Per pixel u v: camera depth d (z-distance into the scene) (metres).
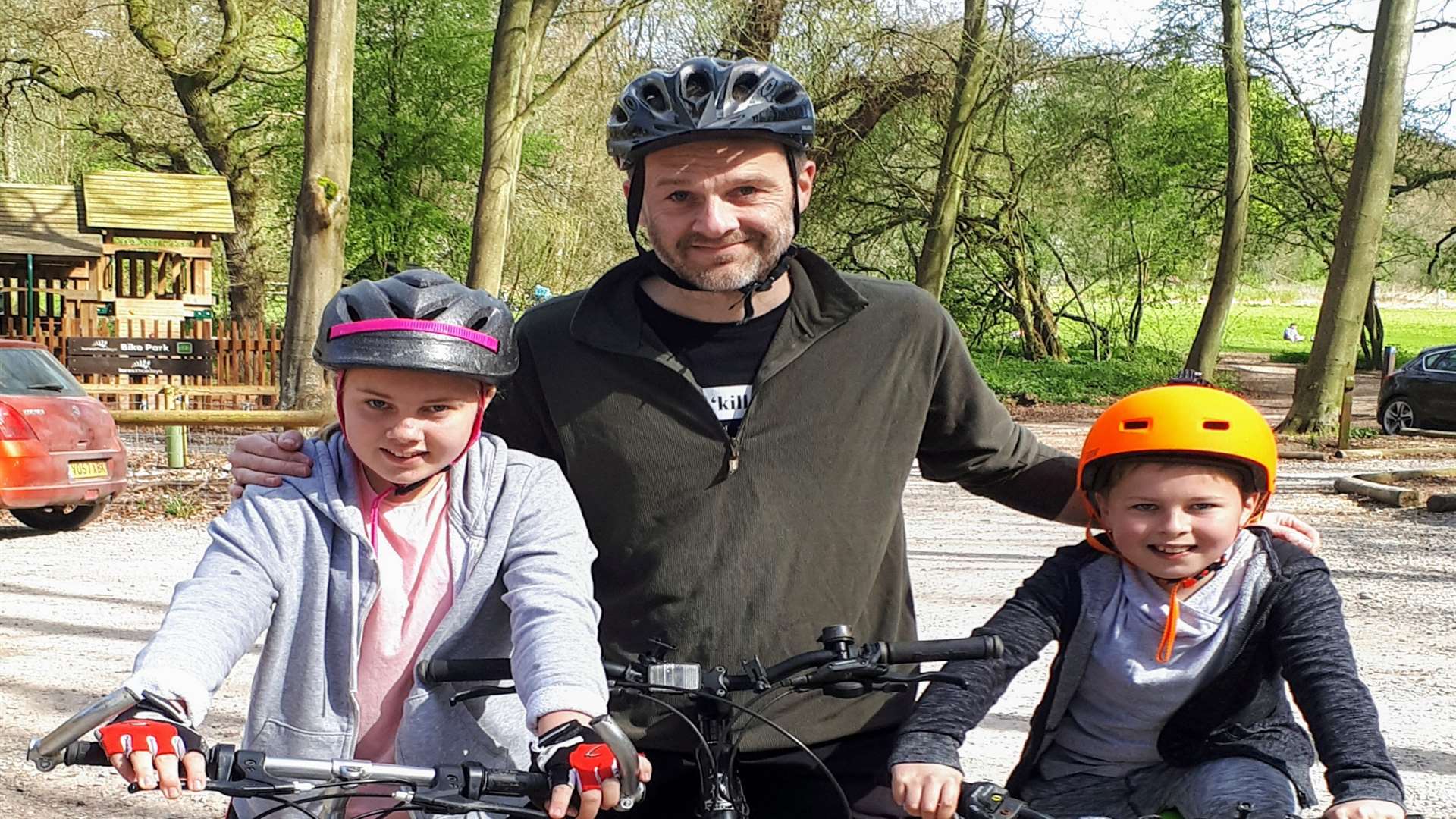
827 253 31.02
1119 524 2.68
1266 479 2.64
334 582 2.41
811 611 2.66
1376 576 9.21
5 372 10.68
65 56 28.09
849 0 22.62
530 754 2.49
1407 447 19.05
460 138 31.61
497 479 2.49
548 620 2.28
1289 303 70.44
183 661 2.10
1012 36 24.06
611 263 34.16
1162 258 35.97
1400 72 19.31
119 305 24.48
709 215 2.55
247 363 19.94
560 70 28.47
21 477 10.36
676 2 20.95
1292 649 2.57
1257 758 2.61
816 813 2.68
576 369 2.71
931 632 7.34
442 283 2.40
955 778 2.39
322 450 2.49
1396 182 33.12
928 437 3.00
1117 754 2.72
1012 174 31.19
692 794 2.66
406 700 2.39
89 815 4.80
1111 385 32.75
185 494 13.17
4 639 7.30
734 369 2.70
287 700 2.40
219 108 31.97
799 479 2.66
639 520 2.65
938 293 24.86
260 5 28.08
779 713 2.63
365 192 31.20
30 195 25.39
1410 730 5.62
